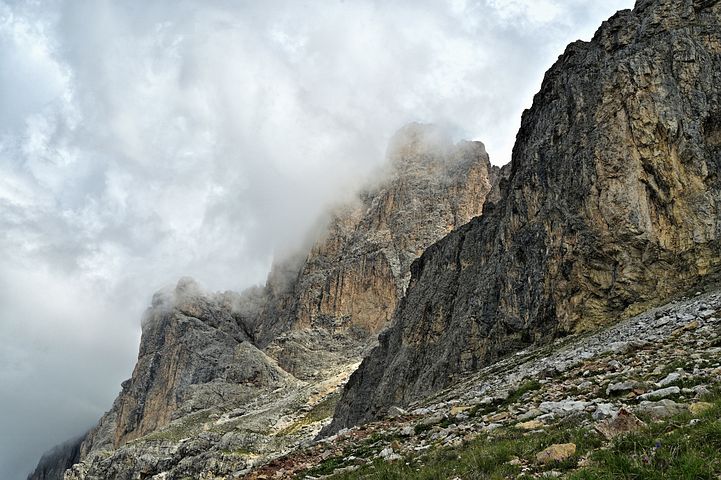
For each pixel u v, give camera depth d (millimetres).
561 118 64000
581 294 52094
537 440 16547
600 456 13312
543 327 55750
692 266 46688
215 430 187125
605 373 26266
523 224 64312
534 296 57719
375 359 103500
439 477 16375
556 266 55750
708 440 12492
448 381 63844
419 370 80062
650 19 59125
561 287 54125
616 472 12219
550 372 31047
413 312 91438
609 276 51125
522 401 26000
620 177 52656
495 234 75812
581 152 57438
